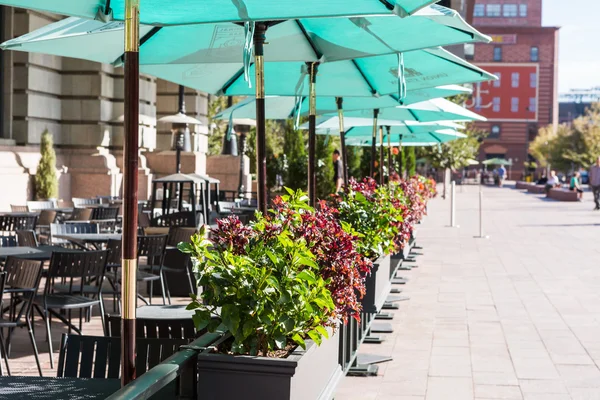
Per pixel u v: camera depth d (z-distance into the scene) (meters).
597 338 9.14
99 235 10.65
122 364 3.39
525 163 101.19
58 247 9.16
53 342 8.62
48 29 5.45
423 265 15.96
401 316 10.52
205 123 29.80
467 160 46.72
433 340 9.09
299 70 8.25
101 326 9.48
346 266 4.58
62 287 9.07
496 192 63.28
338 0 4.03
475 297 12.02
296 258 4.00
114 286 9.45
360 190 8.58
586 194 58.88
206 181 14.10
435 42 6.01
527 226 26.72
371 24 5.94
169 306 5.80
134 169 3.34
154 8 4.09
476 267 15.65
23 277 7.50
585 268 15.54
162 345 4.46
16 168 18.97
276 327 3.87
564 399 6.75
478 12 110.56
